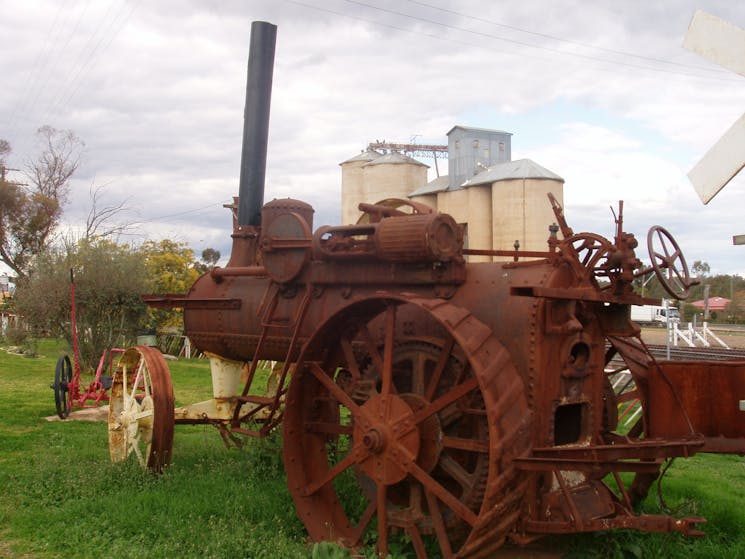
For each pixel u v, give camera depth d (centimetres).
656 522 436
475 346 442
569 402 482
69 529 536
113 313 1795
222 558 478
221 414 773
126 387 744
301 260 620
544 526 453
